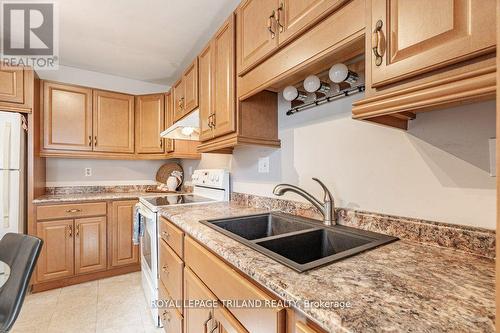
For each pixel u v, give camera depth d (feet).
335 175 4.07
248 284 2.46
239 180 6.64
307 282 1.99
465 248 2.62
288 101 4.95
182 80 7.61
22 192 6.93
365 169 3.62
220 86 5.18
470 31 1.74
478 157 2.57
